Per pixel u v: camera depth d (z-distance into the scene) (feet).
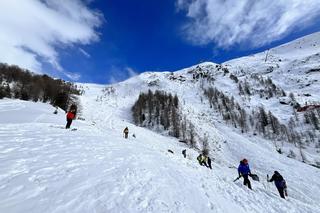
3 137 40.06
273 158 230.48
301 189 145.28
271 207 43.24
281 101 508.53
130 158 46.88
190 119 350.43
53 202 20.80
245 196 46.52
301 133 355.77
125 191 27.84
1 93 251.39
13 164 27.37
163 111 380.78
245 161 58.54
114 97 620.90
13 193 20.65
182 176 45.88
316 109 421.59
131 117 411.34
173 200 29.76
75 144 46.98
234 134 333.83
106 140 64.64
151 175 38.17
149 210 24.45
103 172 32.76
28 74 375.04
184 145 243.81
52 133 54.19
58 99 268.21
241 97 571.69
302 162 233.76
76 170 30.63
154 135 248.52
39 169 27.81
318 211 48.49
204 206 31.78
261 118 411.13
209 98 562.25
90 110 303.48
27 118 82.74
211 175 60.75
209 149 252.42
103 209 21.84
